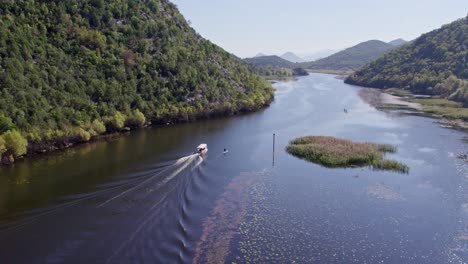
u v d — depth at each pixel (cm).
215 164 7094
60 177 5888
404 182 6247
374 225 4744
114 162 6762
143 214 4581
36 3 9450
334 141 8519
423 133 9812
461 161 7388
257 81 16500
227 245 4172
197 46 14288
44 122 7456
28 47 8038
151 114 10431
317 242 4306
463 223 4825
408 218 4950
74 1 10581
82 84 8856
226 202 5359
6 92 6944
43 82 7856
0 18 8025
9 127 6706
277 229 4591
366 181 6284
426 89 18362
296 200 5494
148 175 6041
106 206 4775
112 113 9256
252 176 6506
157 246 3922
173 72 11806
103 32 10900
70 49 9394
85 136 8144
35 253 3588
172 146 8131
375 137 9394
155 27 12531
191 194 5503
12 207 4669
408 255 4078
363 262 3925
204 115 11844
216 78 13412
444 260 3994
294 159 7506
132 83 10294
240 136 9431
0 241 3809
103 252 3672
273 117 12338
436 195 5716
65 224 4222
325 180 6328
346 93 19738
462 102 14675
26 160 6850
